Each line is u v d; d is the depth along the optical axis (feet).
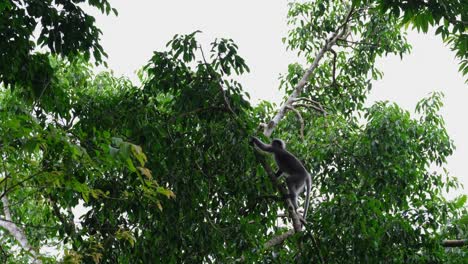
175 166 30.01
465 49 28.99
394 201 40.04
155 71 30.17
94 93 36.19
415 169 40.93
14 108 27.66
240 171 30.86
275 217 34.22
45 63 28.45
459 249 35.50
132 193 27.96
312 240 29.50
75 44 29.43
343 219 29.78
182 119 30.35
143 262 30.30
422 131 42.93
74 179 20.10
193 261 30.76
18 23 26.91
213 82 29.66
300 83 46.01
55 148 19.01
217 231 30.66
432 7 27.27
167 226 29.91
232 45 29.68
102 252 28.68
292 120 48.62
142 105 30.17
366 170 40.63
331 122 43.24
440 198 38.22
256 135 34.06
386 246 29.96
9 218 33.06
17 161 18.98
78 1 28.84
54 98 29.17
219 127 30.12
